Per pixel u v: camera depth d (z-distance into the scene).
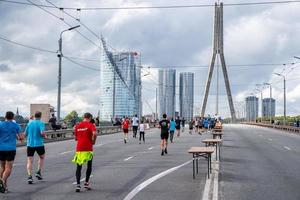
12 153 14.30
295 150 33.44
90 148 14.59
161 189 14.84
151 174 18.69
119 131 69.44
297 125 78.12
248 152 30.59
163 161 24.06
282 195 14.14
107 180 16.92
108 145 37.19
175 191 14.47
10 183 16.08
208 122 66.38
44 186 15.43
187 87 182.62
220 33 122.06
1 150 14.20
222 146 36.09
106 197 13.42
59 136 47.97
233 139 47.06
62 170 20.05
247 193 14.35
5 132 14.31
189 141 42.00
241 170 20.38
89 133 14.55
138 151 30.92
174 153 29.05
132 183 16.17
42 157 16.72
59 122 48.78
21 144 36.66
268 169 20.95
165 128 27.95
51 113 54.22
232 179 17.44
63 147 35.66
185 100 181.75
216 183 16.05
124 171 19.72
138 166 21.72
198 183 16.12
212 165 21.75
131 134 59.72
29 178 15.97
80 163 14.43
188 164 22.48
